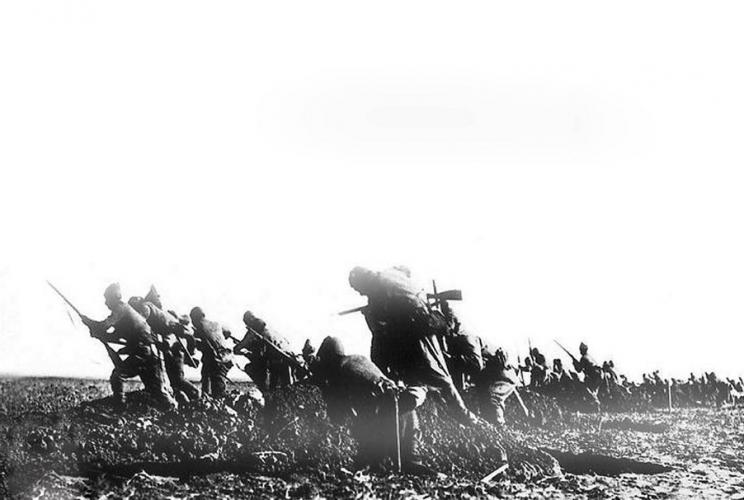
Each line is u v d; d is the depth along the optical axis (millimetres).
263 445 20266
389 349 21844
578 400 37438
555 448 26484
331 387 19438
